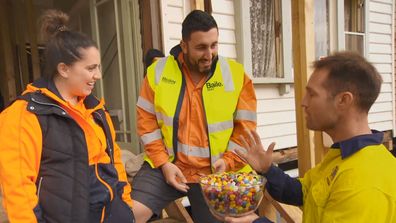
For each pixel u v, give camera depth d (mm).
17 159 1209
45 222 1270
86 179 1337
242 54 3840
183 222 2646
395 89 5691
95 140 1430
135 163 2775
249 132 1508
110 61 3672
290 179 1456
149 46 3164
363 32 5117
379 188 977
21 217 1181
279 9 4203
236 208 1257
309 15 2260
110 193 1449
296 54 2322
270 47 4215
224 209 1270
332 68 1108
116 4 3438
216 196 1260
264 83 4113
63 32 1378
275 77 4262
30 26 4875
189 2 3395
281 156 4309
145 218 1871
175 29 3316
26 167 1222
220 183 1275
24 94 1316
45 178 1284
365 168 1021
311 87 1150
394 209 949
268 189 1474
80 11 4082
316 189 1181
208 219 1988
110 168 1510
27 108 1260
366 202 972
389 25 5488
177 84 1920
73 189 1302
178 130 1914
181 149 1920
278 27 4230
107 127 1541
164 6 3201
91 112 1467
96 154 1427
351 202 999
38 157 1270
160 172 1941
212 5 3660
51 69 1362
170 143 1920
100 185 1424
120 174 1634
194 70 1925
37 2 5422
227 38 3814
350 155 1085
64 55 1330
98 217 1402
